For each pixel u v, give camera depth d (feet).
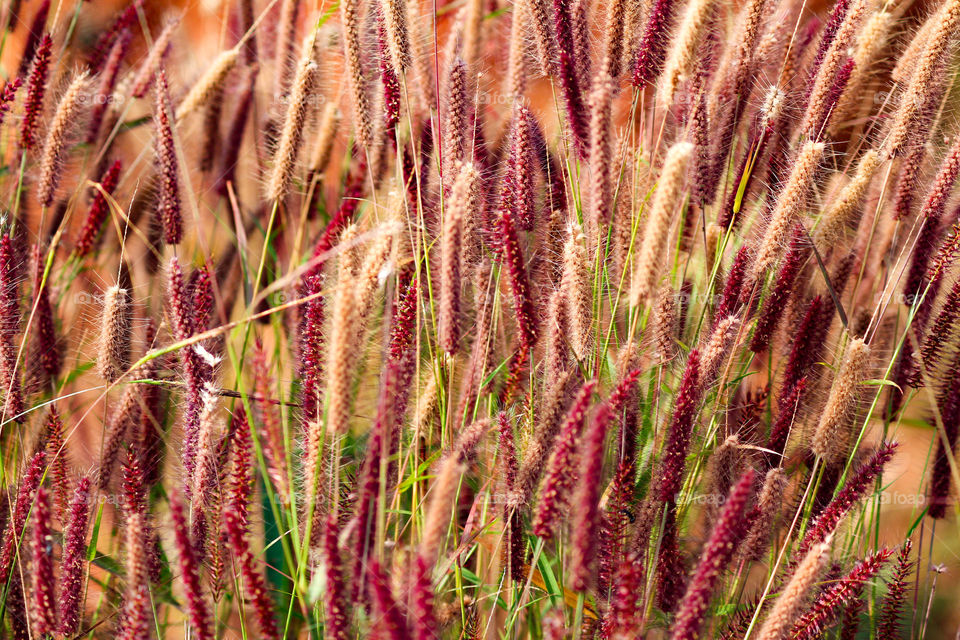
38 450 8.15
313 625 7.89
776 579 8.10
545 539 7.68
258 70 8.80
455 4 8.63
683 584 7.89
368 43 8.28
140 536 7.66
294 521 7.93
